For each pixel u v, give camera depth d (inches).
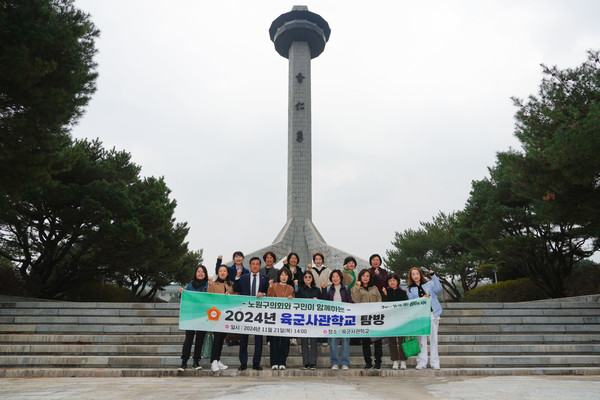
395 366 310.2
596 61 430.9
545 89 485.7
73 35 379.6
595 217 510.0
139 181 922.7
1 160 376.5
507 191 783.7
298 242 1008.9
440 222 1215.6
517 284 817.5
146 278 1057.5
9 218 657.6
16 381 254.7
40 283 725.3
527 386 229.1
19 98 358.3
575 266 859.4
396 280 333.1
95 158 876.0
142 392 203.6
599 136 389.1
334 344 308.5
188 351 300.0
